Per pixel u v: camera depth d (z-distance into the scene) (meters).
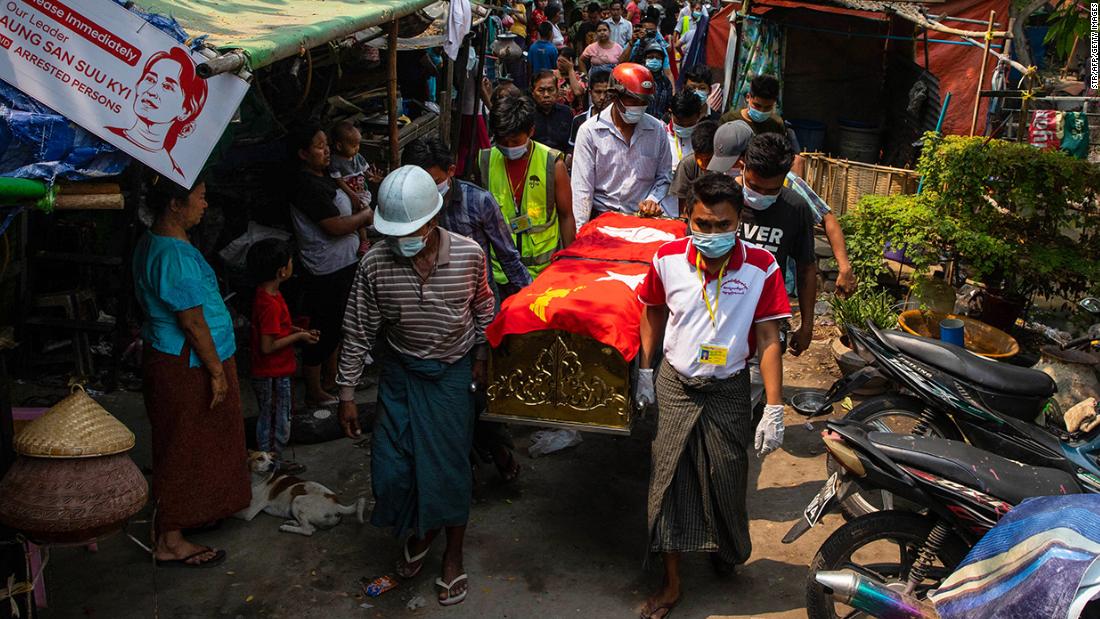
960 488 3.09
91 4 2.68
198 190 3.63
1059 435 4.07
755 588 3.83
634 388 3.80
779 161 3.90
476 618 3.62
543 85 7.12
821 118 10.75
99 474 2.91
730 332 3.41
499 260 4.37
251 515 4.24
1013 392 3.89
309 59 5.06
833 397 4.29
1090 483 3.48
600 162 5.38
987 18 10.91
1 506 2.86
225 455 3.88
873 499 4.46
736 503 3.52
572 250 4.36
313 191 5.07
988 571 2.67
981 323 5.83
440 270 3.54
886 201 6.72
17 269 5.19
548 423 3.81
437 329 3.60
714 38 12.57
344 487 4.57
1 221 2.65
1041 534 2.59
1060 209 6.29
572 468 4.79
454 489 3.63
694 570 3.95
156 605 3.62
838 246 4.59
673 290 3.47
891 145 10.26
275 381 4.64
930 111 9.26
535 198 4.78
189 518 3.84
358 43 6.39
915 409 4.08
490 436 4.38
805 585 3.86
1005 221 6.54
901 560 3.40
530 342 3.71
